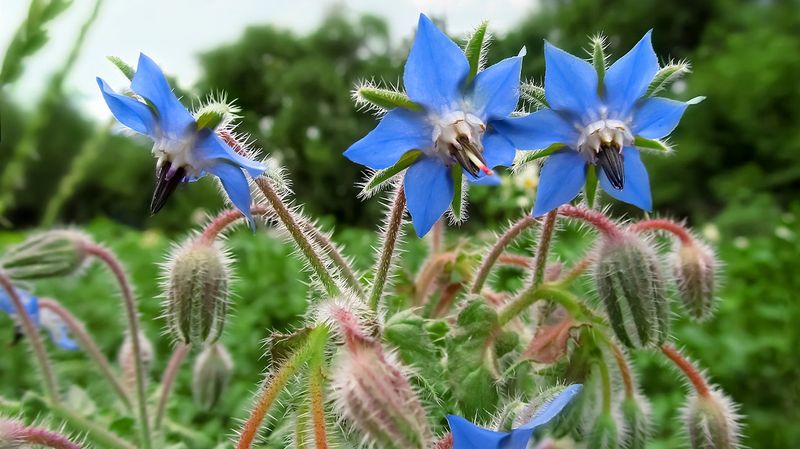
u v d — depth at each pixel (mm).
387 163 106
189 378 249
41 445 105
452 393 118
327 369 102
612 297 122
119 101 101
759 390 281
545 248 127
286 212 118
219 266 125
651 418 131
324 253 124
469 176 110
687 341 286
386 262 116
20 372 285
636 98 110
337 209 1082
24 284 156
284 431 131
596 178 117
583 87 108
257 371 262
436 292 160
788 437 254
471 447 80
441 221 167
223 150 103
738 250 379
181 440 178
